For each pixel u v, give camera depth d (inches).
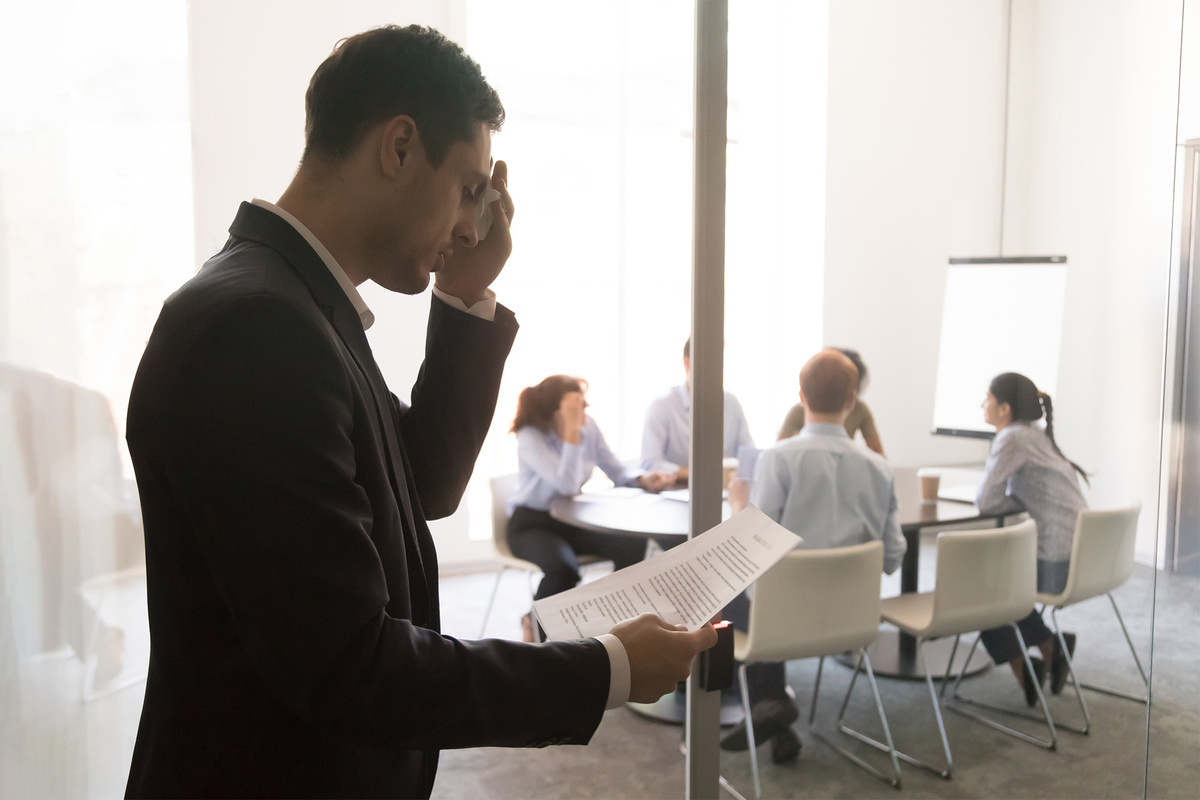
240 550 22.4
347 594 22.7
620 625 28.7
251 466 22.5
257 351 23.4
